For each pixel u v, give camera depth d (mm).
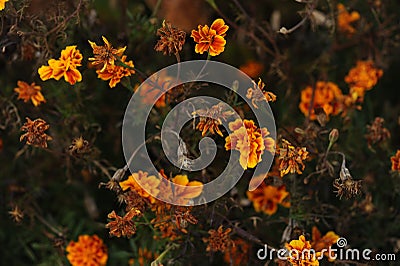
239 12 1565
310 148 1455
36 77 1518
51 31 1442
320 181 1501
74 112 1521
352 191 1393
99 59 1368
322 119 1469
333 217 1494
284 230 1490
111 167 1501
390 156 1523
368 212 1516
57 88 1513
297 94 1583
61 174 1587
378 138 1523
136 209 1396
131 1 1590
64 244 1551
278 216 1523
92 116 1535
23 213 1544
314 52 1612
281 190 1507
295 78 1591
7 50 1494
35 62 1505
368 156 1542
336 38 1605
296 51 1606
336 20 1576
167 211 1432
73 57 1379
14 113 1526
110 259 1558
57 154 1527
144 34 1535
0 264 1590
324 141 1506
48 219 1589
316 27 1537
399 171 1494
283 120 1549
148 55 1547
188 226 1456
